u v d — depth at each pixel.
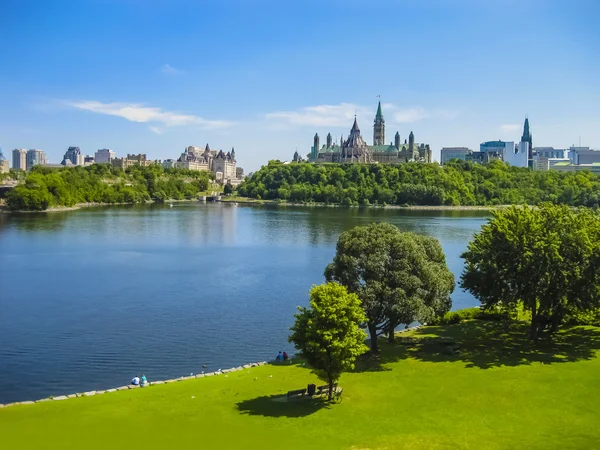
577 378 63.44
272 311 108.75
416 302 70.81
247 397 60.47
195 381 67.88
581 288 76.31
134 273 145.12
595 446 47.16
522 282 77.69
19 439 48.50
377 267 72.50
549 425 51.66
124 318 102.69
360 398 59.09
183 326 97.75
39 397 67.12
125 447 46.84
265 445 47.38
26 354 82.56
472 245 86.19
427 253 83.00
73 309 108.50
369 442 48.09
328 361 56.88
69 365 78.19
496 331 85.88
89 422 52.84
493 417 53.62
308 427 51.38
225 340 90.25
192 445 47.28
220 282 135.62
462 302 118.75
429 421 52.81
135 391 63.91
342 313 57.06
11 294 120.00
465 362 70.75
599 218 87.56
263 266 158.38
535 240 75.94
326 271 77.94
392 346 79.44
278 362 76.50
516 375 65.06
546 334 83.44
